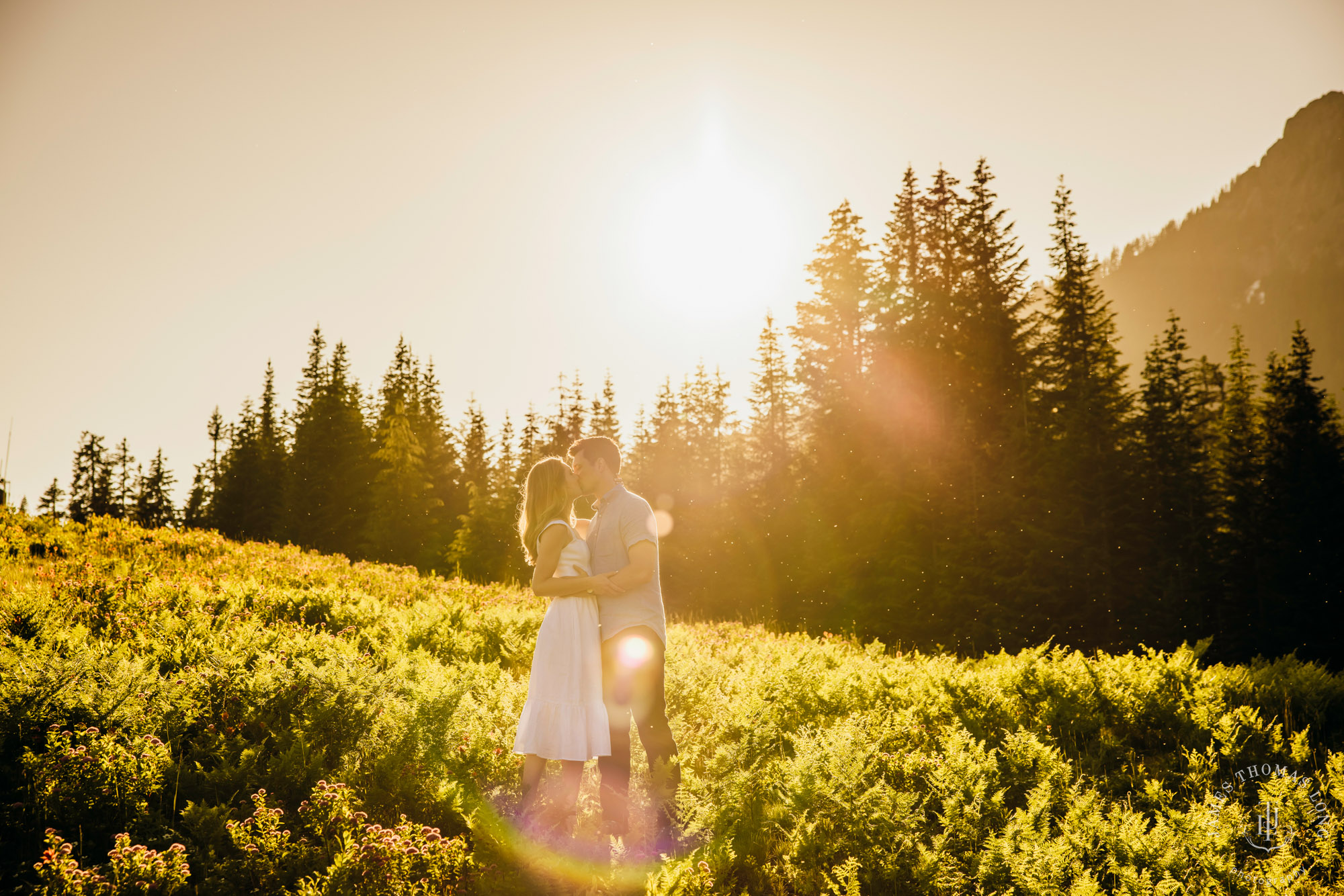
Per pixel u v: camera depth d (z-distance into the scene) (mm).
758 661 8086
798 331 31750
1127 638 23250
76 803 3625
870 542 26000
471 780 4348
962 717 6363
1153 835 3746
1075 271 29656
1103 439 26312
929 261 31562
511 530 44125
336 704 4930
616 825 4094
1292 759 5438
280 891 3244
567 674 4195
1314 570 25891
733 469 44750
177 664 5918
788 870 3908
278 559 14352
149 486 62094
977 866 3789
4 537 12273
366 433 49438
